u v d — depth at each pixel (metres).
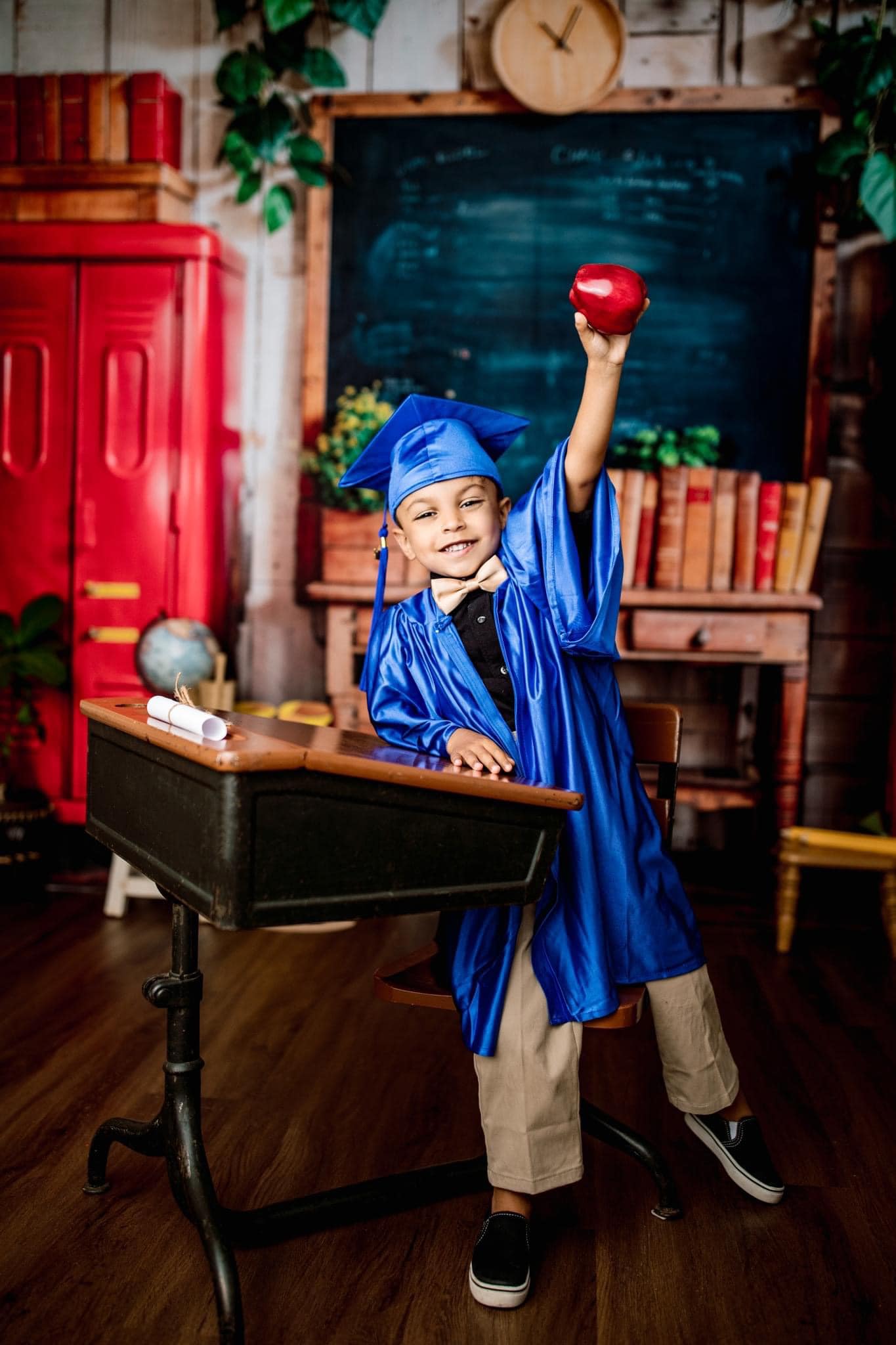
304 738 1.38
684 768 3.59
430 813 1.19
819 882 3.41
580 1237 1.56
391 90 3.60
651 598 3.19
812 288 3.43
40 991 2.51
